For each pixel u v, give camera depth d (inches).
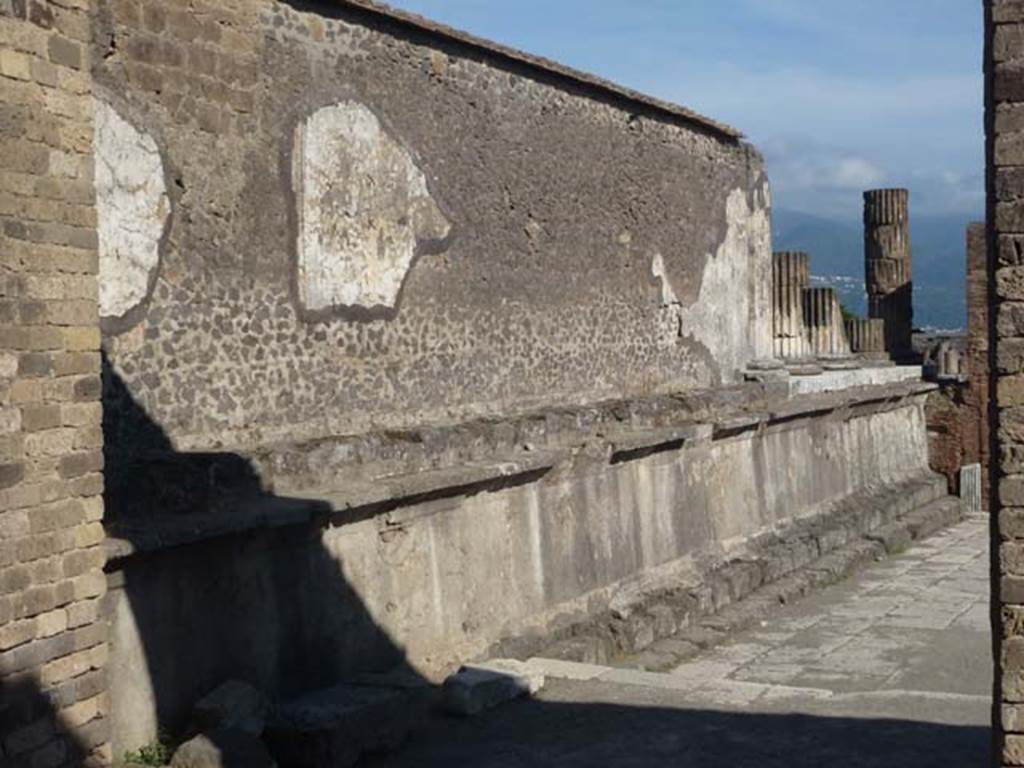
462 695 354.3
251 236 383.9
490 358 493.0
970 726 346.0
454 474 407.5
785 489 673.6
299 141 401.1
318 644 355.9
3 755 246.5
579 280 551.5
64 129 262.2
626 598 508.7
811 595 604.4
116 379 342.3
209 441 370.6
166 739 301.7
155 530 299.3
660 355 617.9
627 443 507.8
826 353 903.1
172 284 358.9
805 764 314.8
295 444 380.8
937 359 948.6
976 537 781.9
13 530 249.8
